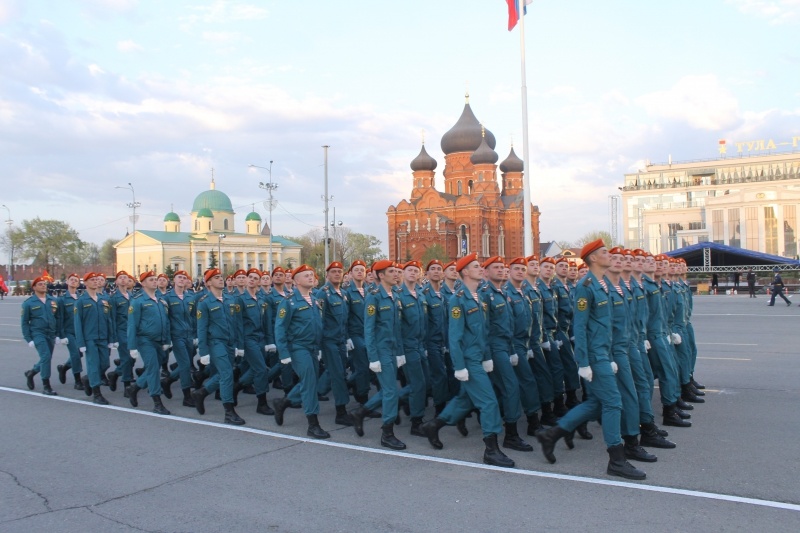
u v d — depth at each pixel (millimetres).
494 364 7699
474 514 5520
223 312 9648
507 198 85688
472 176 83562
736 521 5227
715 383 11398
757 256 44812
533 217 86250
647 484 6203
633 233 92625
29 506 6012
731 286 50188
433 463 7141
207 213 101812
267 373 10172
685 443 7648
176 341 10695
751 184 83188
